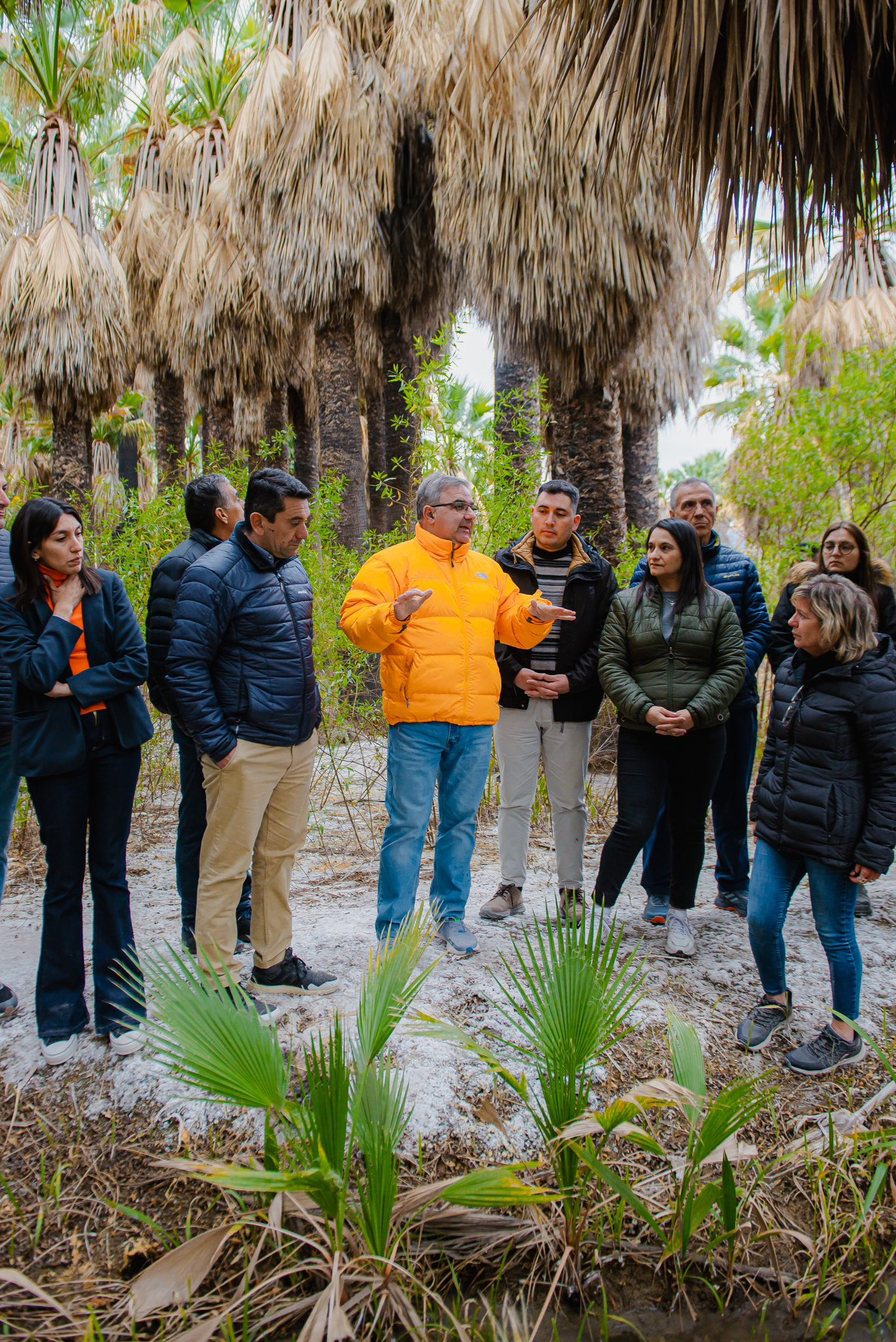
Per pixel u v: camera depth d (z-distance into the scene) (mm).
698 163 2693
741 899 3629
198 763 2959
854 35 2311
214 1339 1680
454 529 2969
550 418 7395
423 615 2957
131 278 10414
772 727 2633
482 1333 1712
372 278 6973
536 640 3150
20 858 4180
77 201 7574
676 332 6078
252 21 10000
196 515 3010
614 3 2592
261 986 2777
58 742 2373
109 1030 2506
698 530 3604
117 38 8531
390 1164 1734
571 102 4215
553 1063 1895
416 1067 2445
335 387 7672
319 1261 1786
